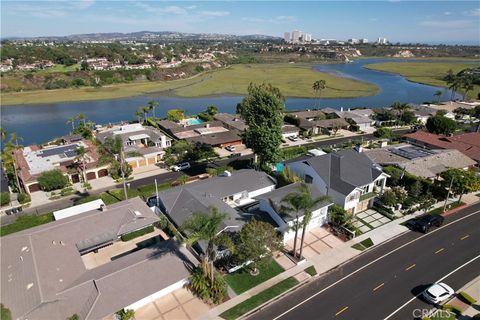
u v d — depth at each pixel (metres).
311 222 52.38
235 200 59.84
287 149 89.00
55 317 32.78
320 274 42.91
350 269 43.94
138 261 39.81
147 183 72.62
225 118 121.94
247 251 39.38
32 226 53.44
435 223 53.56
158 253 41.59
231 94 189.62
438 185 61.12
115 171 73.56
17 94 186.25
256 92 69.25
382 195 59.31
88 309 33.53
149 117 135.88
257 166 73.75
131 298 35.59
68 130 124.19
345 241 49.94
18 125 129.75
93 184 72.12
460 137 88.94
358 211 58.22
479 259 46.00
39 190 69.19
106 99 177.88
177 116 124.75
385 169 65.56
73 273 38.88
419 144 90.75
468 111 127.94
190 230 38.66
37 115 145.00
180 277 38.97
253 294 39.31
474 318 34.84
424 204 57.34
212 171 73.38
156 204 58.12
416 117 124.38
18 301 34.84
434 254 47.06
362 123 117.94
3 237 45.75
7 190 68.88
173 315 35.97
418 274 42.94
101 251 46.75
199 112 149.62
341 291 39.97
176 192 57.00
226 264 43.78
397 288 40.50
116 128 106.56
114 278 36.94
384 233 52.00
